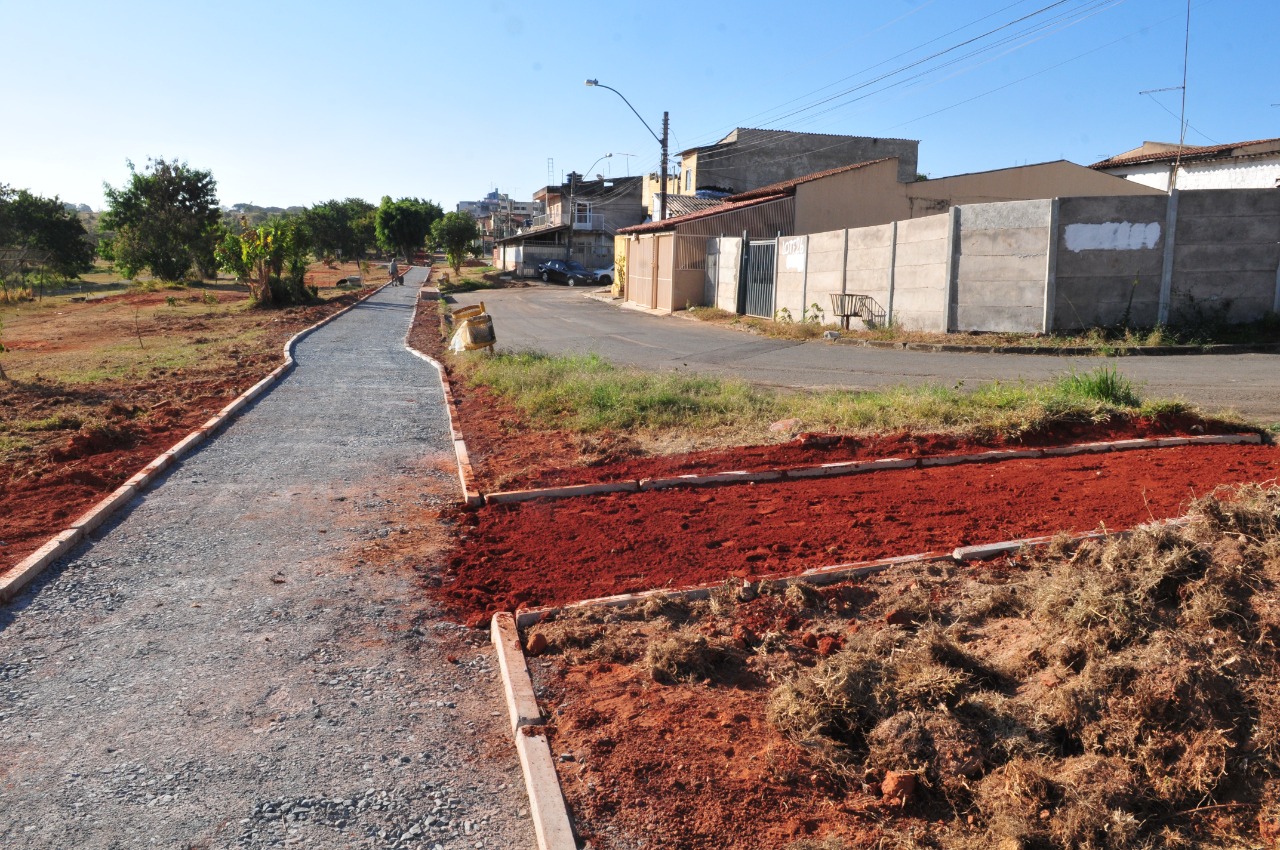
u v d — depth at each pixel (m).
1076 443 8.06
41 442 9.05
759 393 11.34
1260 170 23.91
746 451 8.23
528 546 6.03
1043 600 4.21
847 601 4.86
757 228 28.39
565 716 3.79
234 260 31.92
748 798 3.21
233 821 3.14
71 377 14.16
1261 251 15.06
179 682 4.16
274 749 3.61
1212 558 4.01
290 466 8.30
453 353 17.16
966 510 6.27
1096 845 2.92
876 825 3.11
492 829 3.14
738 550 5.71
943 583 4.97
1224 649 3.50
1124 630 3.71
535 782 3.28
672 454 8.31
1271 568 3.97
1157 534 4.15
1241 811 3.06
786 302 23.36
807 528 6.08
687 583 5.18
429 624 4.86
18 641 4.57
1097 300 15.79
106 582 5.38
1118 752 3.30
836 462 7.80
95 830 3.08
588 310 32.19
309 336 21.08
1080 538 5.22
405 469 8.30
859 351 16.92
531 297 40.91
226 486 7.57
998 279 16.59
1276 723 3.21
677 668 4.13
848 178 27.94
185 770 3.45
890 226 18.91
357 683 4.18
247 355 17.03
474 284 50.41
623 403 10.34
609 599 4.90
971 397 9.79
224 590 5.28
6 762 3.50
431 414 11.23
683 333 22.31
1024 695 3.70
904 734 3.38
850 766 3.38
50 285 44.88
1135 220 15.41
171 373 14.60
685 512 6.60
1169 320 15.50
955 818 3.15
